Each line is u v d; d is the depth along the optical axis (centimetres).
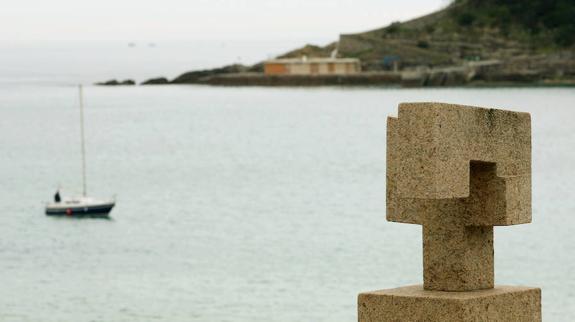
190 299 4697
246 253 6109
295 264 5591
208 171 12038
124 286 5122
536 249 5472
